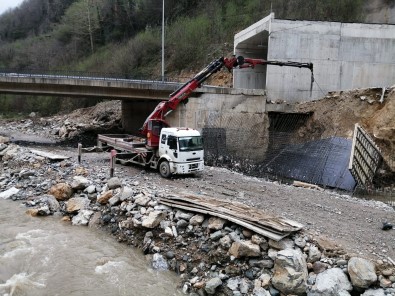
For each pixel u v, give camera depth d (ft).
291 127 100.73
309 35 99.25
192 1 216.54
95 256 39.65
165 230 40.55
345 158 70.44
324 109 91.35
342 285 29.45
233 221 37.17
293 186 63.41
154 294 32.60
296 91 101.19
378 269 31.09
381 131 77.51
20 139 124.77
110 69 201.36
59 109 199.82
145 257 39.63
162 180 61.21
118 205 48.80
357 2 151.02
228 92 97.30
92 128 141.49
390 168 74.64
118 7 248.52
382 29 99.09
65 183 57.57
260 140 96.37
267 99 101.14
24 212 53.16
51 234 45.42
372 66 100.27
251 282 32.19
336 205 50.65
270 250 33.76
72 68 232.73
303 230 37.65
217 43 170.09
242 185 59.98
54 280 34.45
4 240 43.09
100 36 253.44
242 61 77.20
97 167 70.95
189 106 94.84
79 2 282.97
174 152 61.57
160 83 106.83
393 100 78.64
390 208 52.19
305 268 31.24
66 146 108.78
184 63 173.68
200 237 38.73
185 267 36.27
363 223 43.24
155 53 193.98
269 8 165.89
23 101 214.69
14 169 73.46
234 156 90.12
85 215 49.85
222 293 32.01
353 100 85.81
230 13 184.75
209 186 58.08
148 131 66.85
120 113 157.38
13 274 35.35
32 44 296.92
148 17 236.63
